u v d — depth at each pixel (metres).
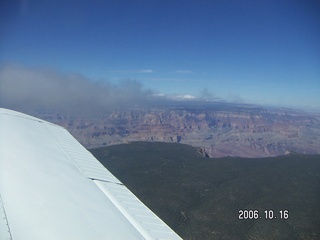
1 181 8.00
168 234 8.70
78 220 7.26
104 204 9.38
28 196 7.59
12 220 6.17
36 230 6.09
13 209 6.67
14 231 5.77
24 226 6.10
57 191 8.73
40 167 10.53
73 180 10.68
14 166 9.55
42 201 7.57
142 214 9.71
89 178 11.93
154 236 8.25
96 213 8.26
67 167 12.20
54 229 6.38
